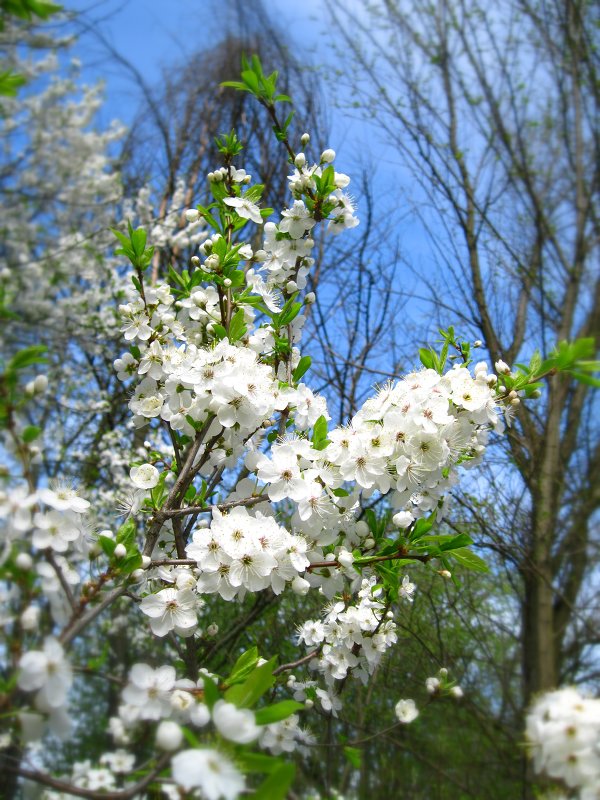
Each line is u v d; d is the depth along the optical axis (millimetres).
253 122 8250
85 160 8180
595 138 6371
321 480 2518
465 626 5023
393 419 2488
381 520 2773
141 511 2705
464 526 4965
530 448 5285
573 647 5367
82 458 7094
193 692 1902
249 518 2373
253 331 3246
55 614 1781
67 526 1826
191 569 2600
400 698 4492
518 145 6293
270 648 4266
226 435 2834
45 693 1513
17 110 7082
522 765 4480
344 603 2979
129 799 1445
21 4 1915
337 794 3238
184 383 2844
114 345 7816
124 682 1826
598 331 5762
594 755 1610
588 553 5461
